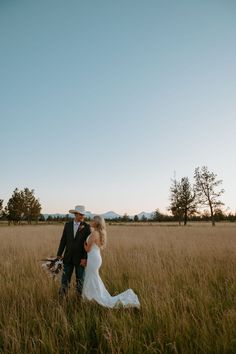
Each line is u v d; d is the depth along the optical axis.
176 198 62.53
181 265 9.25
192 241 17.94
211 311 5.36
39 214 81.06
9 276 7.84
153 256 11.62
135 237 21.89
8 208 78.38
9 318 4.90
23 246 15.16
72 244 6.87
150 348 4.09
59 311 5.13
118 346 4.08
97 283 6.16
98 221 6.56
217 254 12.06
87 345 4.45
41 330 4.50
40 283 7.05
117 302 5.76
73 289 6.80
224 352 4.01
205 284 6.91
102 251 12.94
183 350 4.09
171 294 6.22
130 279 7.71
